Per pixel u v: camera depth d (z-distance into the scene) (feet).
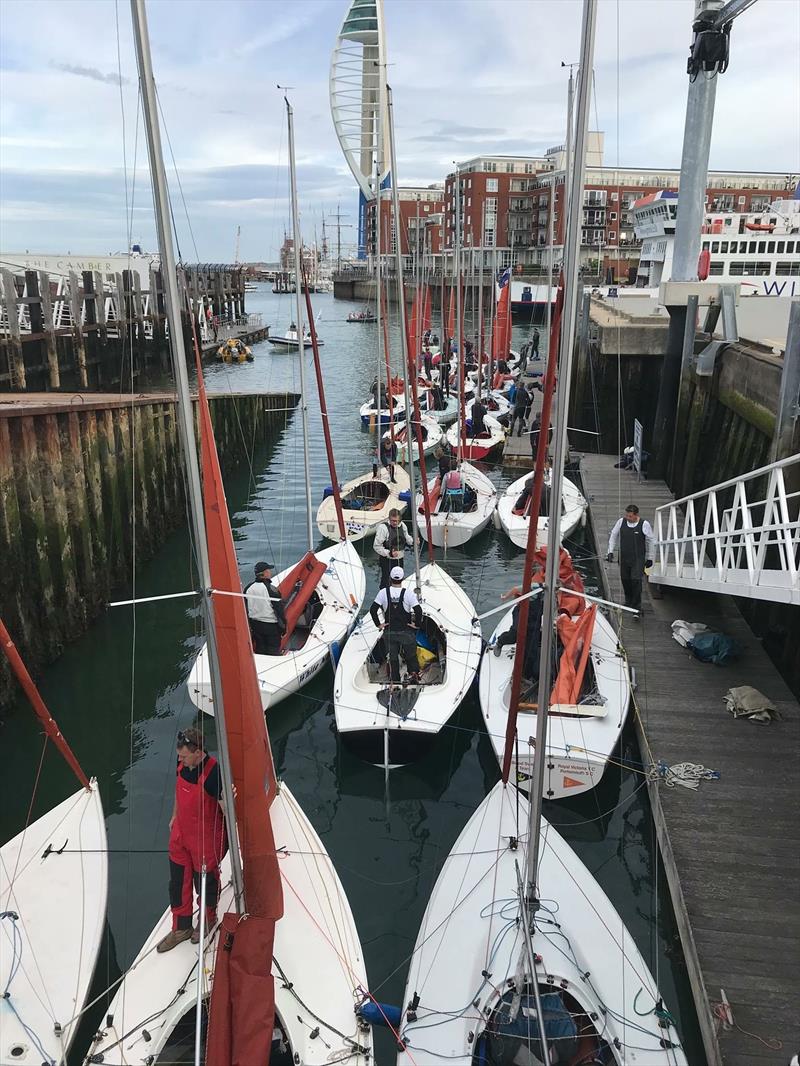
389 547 41.47
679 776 23.32
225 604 15.07
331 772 27.27
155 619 39.27
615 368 66.54
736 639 31.73
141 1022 15.43
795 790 22.80
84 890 18.57
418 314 88.53
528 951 15.35
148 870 22.38
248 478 68.74
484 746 28.84
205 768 16.19
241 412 72.64
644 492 53.98
